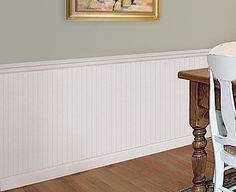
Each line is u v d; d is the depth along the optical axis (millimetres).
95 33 3396
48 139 3240
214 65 1986
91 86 3408
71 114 3330
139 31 3650
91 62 3381
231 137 2043
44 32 3158
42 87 3162
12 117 3047
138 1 3592
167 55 3836
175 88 3955
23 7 3047
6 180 3074
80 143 3408
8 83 3002
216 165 2182
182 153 3859
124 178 3281
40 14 3125
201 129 2635
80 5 3281
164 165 3555
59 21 3215
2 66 2961
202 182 2709
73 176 3334
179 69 3955
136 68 3656
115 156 3615
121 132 3633
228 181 3102
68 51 3283
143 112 3754
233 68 1891
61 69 3238
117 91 3562
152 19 3703
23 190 3084
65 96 3283
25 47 3088
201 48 4133
